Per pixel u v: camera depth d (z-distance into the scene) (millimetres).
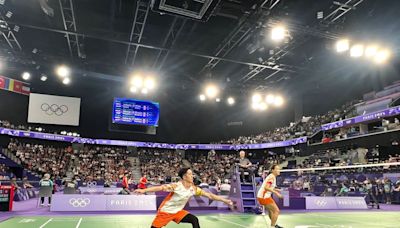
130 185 23125
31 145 33531
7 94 31375
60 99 32656
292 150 35219
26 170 29156
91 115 35406
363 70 28641
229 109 41031
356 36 17484
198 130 40094
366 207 16906
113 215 12523
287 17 16969
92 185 28297
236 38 19812
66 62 23906
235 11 16953
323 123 32531
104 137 36156
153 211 14133
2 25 18500
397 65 26938
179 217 5500
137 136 37906
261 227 9781
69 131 35031
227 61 23766
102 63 24375
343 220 11688
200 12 11156
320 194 21406
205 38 21359
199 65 26453
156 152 39906
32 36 21828
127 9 18844
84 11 19109
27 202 18328
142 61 25062
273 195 15688
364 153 25844
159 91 33469
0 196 13633
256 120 40969
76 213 13094
